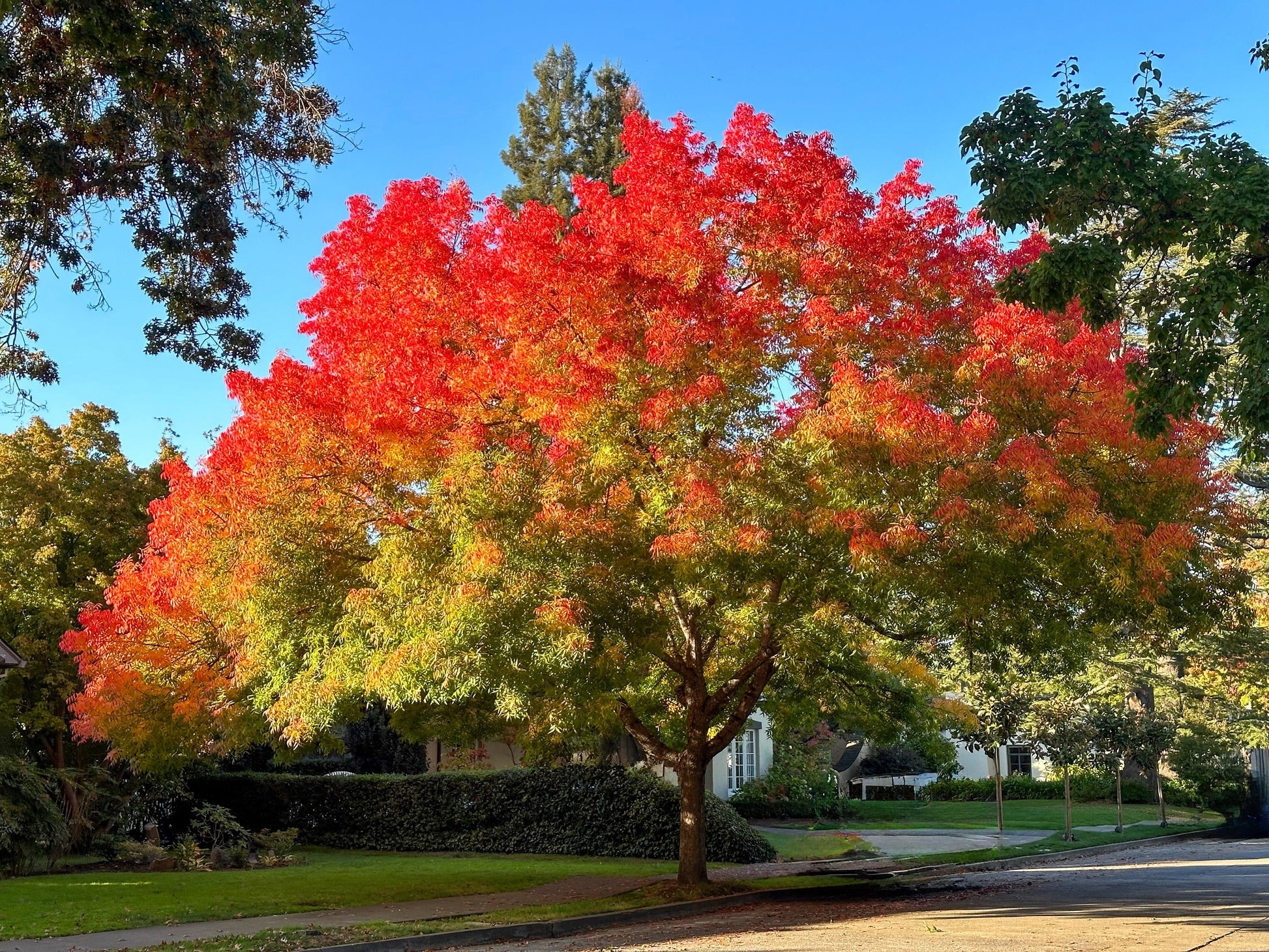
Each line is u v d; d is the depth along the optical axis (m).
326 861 24.42
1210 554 15.52
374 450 14.73
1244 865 21.33
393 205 15.59
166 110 11.48
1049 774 47.00
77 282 12.66
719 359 13.99
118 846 23.55
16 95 11.06
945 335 14.72
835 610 13.52
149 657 17.97
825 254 14.61
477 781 27.73
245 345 13.55
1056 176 11.21
